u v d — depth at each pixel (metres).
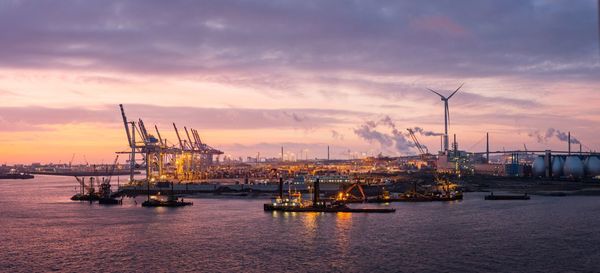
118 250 126.06
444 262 110.25
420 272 102.50
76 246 131.88
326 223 169.88
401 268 105.75
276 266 108.25
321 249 124.69
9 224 174.00
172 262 112.81
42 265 111.88
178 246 130.12
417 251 121.31
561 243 130.00
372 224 166.38
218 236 144.38
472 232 148.00
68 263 113.31
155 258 116.81
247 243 133.12
